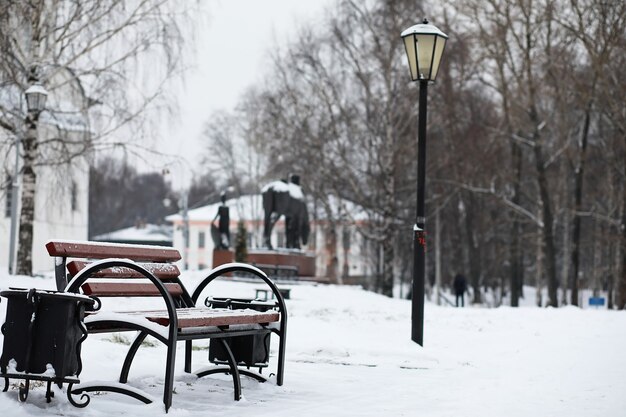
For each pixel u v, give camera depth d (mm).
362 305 25688
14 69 27391
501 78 46719
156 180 152625
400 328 17672
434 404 8242
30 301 6727
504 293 87812
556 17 44844
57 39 28703
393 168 48750
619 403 8188
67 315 6785
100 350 10156
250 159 89625
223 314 7988
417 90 48438
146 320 7164
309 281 39281
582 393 8883
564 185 63875
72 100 29781
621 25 41719
